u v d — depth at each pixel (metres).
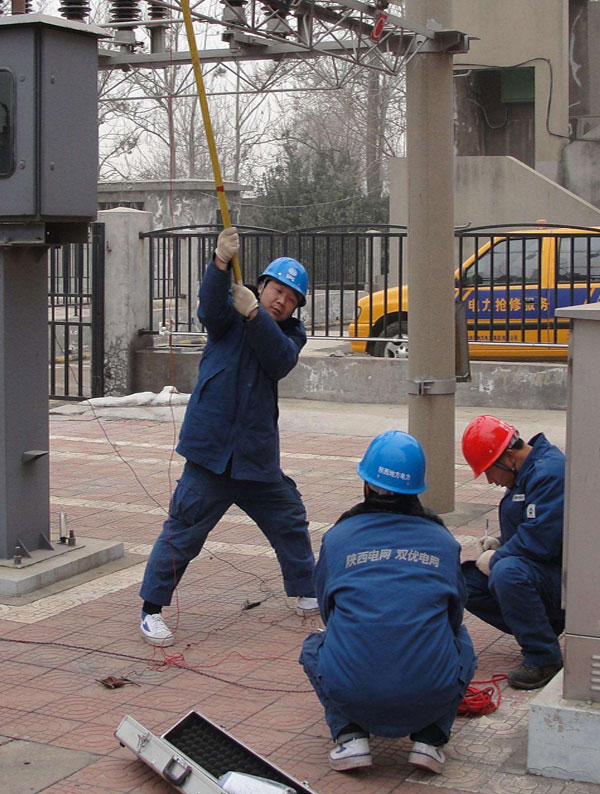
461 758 4.14
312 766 4.09
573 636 3.98
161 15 10.14
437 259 7.58
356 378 13.19
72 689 4.82
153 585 5.38
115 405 12.84
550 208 19.25
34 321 6.29
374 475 4.16
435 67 7.46
